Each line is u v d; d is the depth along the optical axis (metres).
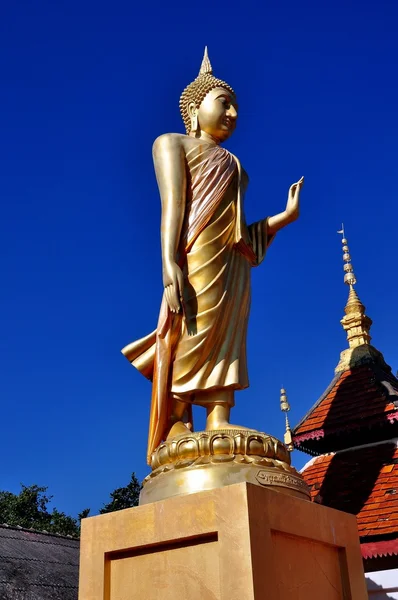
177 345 9.40
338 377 13.57
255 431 8.66
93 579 8.20
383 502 11.12
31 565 20.64
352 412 12.50
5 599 18.27
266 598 6.95
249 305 10.05
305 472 12.93
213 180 10.02
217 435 8.42
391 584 10.05
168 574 7.69
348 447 12.98
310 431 12.75
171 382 9.41
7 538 22.30
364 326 14.16
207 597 7.27
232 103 11.03
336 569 8.39
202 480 8.02
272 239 10.95
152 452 9.34
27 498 49.09
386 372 13.67
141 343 9.98
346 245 15.16
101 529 8.41
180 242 9.79
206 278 9.51
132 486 42.81
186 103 11.18
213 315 9.34
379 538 10.60
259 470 8.14
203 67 11.50
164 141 10.27
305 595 7.62
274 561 7.33
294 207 10.62
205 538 7.55
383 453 12.31
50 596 19.25
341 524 8.63
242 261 10.07
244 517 7.20
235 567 7.06
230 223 9.98
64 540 24.52
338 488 11.98
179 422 9.53
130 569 8.07
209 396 9.27
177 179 9.95
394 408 11.98
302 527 7.92
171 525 7.75
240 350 9.58
